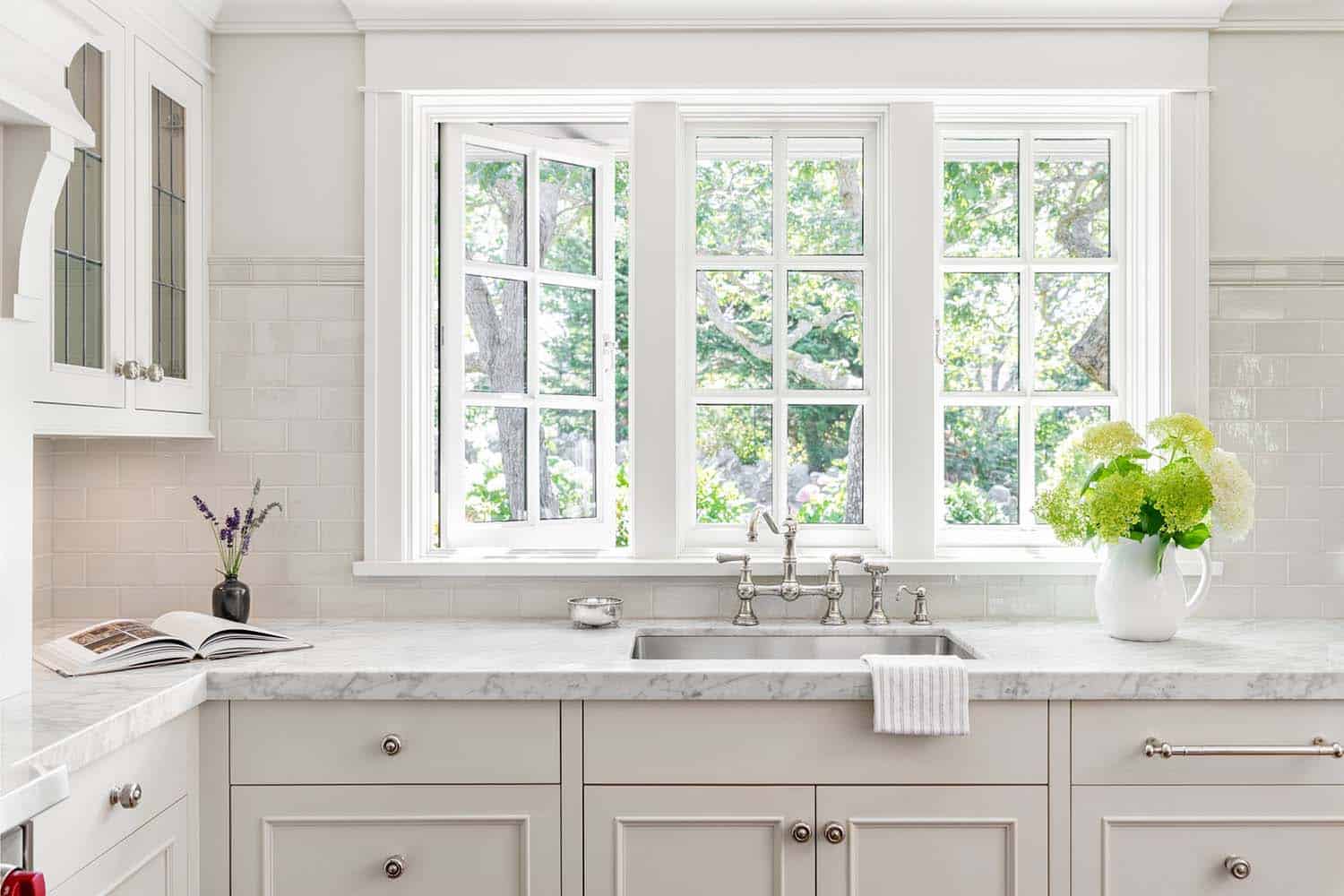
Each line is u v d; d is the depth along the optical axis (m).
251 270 2.41
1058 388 2.57
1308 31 2.40
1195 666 1.86
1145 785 1.83
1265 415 2.42
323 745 1.83
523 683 1.82
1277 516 2.42
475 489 2.56
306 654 1.99
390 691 1.82
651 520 2.43
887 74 2.37
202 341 2.37
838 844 1.83
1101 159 2.57
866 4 2.34
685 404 2.55
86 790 1.45
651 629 2.29
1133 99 2.44
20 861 1.25
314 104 2.41
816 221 2.55
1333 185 2.42
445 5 2.35
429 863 1.84
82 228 1.89
